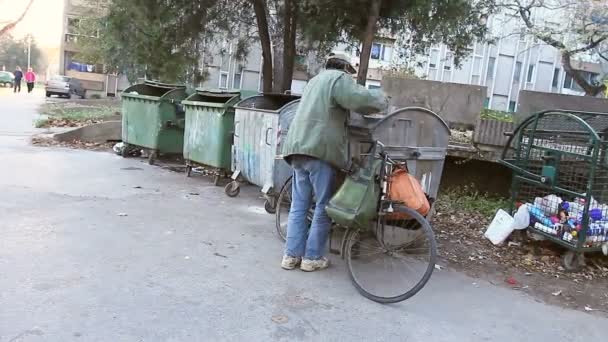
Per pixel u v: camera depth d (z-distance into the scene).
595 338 3.83
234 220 6.02
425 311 4.01
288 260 4.57
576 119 5.28
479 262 5.28
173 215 6.00
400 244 4.63
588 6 15.84
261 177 6.68
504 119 8.96
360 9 8.65
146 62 11.20
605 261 5.54
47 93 32.12
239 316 3.62
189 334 3.32
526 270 5.18
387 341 3.48
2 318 3.29
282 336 3.41
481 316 4.02
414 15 8.54
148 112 9.40
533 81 34.72
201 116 8.15
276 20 11.85
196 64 11.87
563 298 4.55
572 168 5.43
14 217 5.36
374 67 29.31
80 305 3.55
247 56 13.20
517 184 5.99
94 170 8.36
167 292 3.89
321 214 4.52
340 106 4.34
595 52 18.12
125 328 3.31
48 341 3.08
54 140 11.10
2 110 17.23
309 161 4.39
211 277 4.25
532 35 18.06
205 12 10.59
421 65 14.09
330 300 4.02
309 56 12.84
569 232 5.20
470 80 33.28
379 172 4.34
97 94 39.50
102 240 4.89
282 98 7.63
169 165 9.48
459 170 8.22
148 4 9.66
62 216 5.55
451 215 6.99
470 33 11.15
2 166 7.94
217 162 7.81
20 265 4.12
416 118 5.34
